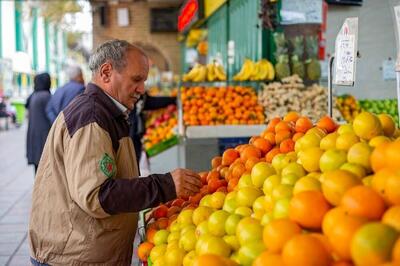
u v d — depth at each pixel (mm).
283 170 1901
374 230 1185
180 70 15594
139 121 6207
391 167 1520
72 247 2047
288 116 2742
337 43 2656
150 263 1993
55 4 25578
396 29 2318
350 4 6422
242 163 2422
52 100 6191
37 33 29266
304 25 5953
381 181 1423
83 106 2004
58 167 2039
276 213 1615
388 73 6547
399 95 2373
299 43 5805
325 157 1776
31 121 6629
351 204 1341
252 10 6629
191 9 9352
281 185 1747
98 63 2104
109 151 1958
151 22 14867
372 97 6594
